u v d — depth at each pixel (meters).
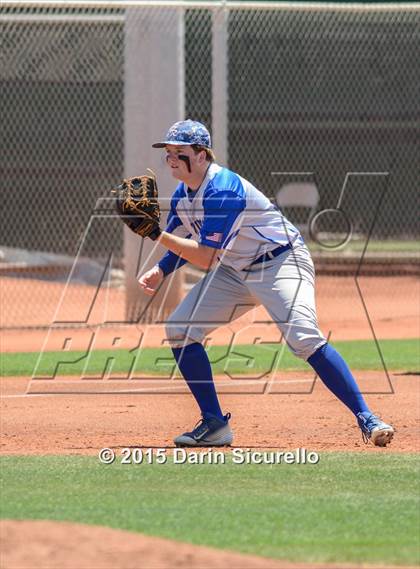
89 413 31.22
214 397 25.66
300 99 84.25
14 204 75.31
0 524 16.94
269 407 32.41
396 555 16.09
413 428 28.75
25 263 68.50
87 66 74.19
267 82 83.81
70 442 26.59
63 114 75.19
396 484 21.17
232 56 83.31
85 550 15.70
